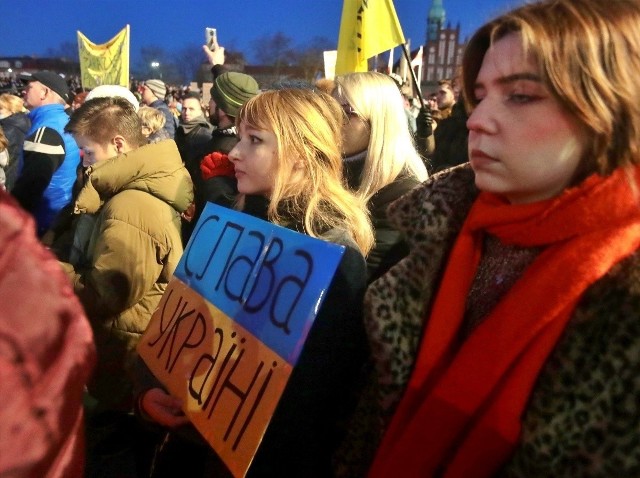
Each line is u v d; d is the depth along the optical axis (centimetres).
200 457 129
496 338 73
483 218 82
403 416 87
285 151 123
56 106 356
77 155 364
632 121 65
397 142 204
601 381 65
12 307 45
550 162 70
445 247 92
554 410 68
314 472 107
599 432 65
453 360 79
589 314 68
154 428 126
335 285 107
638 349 63
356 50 301
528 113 70
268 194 132
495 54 72
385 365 93
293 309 94
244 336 102
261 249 109
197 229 136
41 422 44
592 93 64
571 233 70
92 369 50
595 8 65
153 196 182
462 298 85
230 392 99
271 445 106
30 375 44
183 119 463
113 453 194
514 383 71
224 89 303
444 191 92
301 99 126
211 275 121
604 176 68
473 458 74
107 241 175
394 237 188
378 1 290
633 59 65
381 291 95
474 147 76
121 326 186
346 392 110
